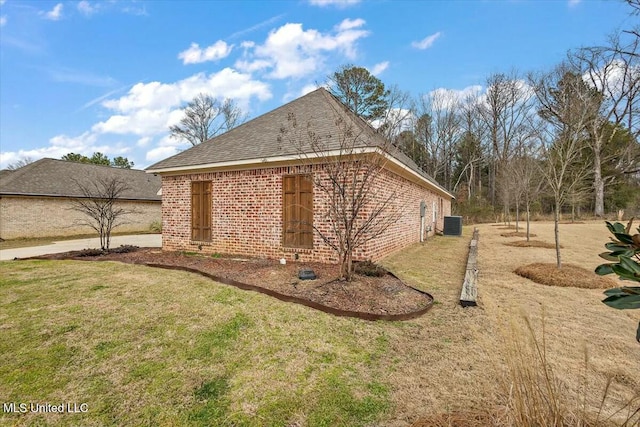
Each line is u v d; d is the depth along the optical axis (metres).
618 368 3.22
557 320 4.51
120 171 26.22
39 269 8.17
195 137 38.56
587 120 8.10
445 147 37.53
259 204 9.16
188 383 3.13
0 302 5.46
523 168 16.12
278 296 5.51
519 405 2.04
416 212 13.16
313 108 10.56
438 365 3.32
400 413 2.59
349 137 7.22
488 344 3.73
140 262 8.97
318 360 3.49
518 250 11.23
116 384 3.14
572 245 12.41
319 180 8.14
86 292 5.99
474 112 36.72
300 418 2.59
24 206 18.27
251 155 9.02
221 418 2.63
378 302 5.10
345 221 5.99
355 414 2.61
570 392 2.81
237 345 3.87
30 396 2.98
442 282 6.62
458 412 2.53
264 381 3.12
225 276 6.94
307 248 8.41
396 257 9.30
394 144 7.83
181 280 6.83
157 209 25.64
